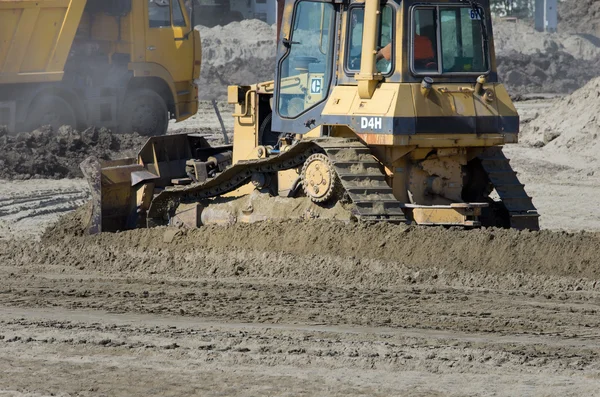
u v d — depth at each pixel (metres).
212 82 171.88
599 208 52.97
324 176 35.75
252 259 35.41
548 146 79.56
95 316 27.64
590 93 82.31
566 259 32.12
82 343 24.28
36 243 39.84
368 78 34.72
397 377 21.34
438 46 34.97
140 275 34.88
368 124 34.72
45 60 73.06
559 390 20.36
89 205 43.62
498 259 32.56
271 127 39.78
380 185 34.84
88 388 20.64
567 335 25.33
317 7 37.19
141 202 41.59
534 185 61.88
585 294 30.28
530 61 185.75
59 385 20.86
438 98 34.72
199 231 38.00
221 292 31.03
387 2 34.84
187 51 82.19
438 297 29.88
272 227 36.34
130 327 25.97
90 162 40.81
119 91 78.19
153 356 23.11
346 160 35.06
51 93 74.62
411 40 34.59
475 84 35.62
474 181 38.25
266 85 41.94
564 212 51.66
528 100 137.62
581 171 67.38
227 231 37.31
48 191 60.25
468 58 35.69
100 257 37.41
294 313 27.86
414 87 34.44
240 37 195.62
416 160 35.88
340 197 36.12
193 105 84.19
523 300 29.55
